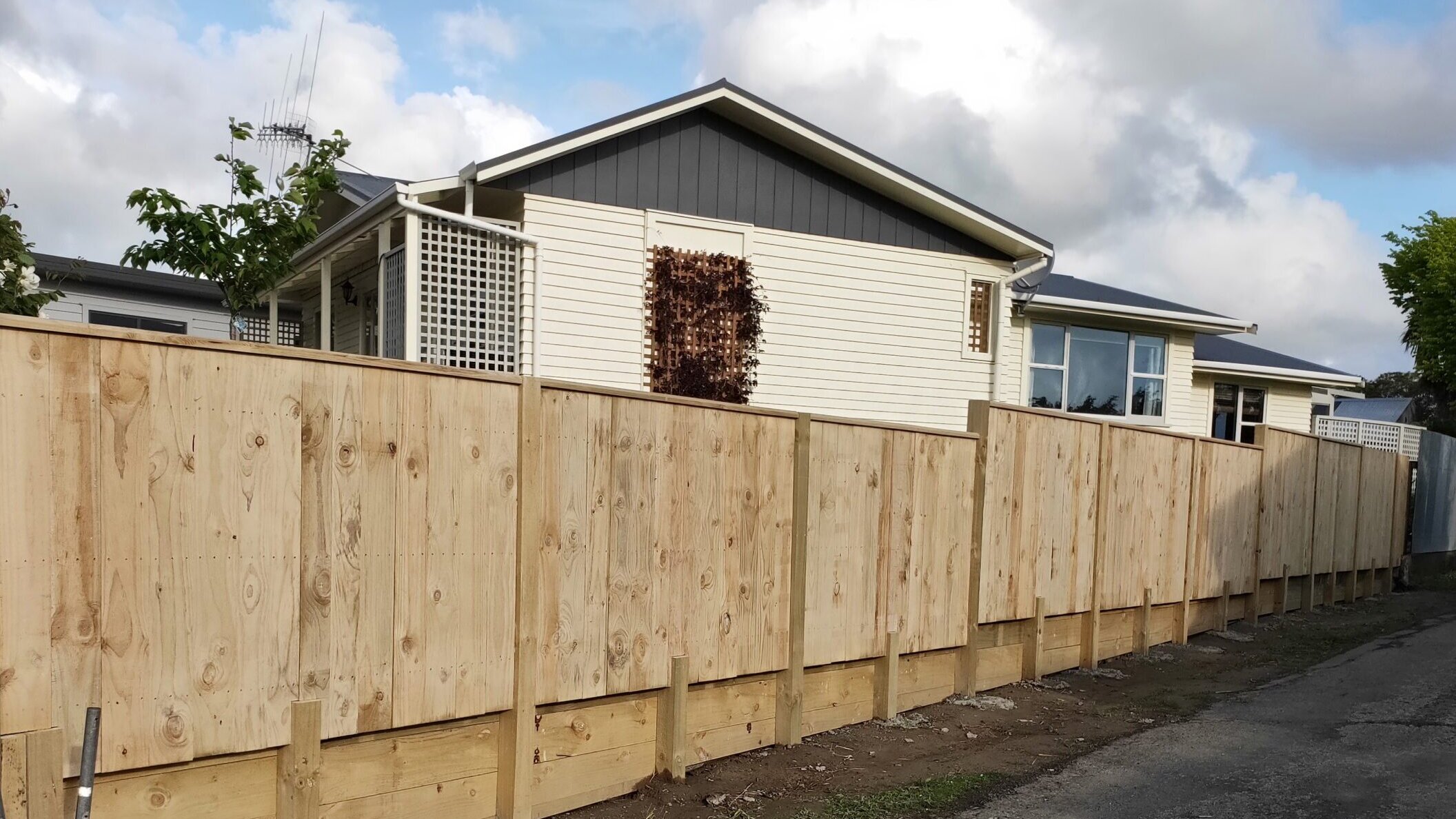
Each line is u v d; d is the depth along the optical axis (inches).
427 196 408.5
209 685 124.3
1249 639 383.6
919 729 239.3
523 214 417.1
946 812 180.5
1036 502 291.7
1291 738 231.6
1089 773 204.8
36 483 109.8
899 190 504.4
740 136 470.0
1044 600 294.8
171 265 370.6
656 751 190.9
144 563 118.6
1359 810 178.7
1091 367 711.7
